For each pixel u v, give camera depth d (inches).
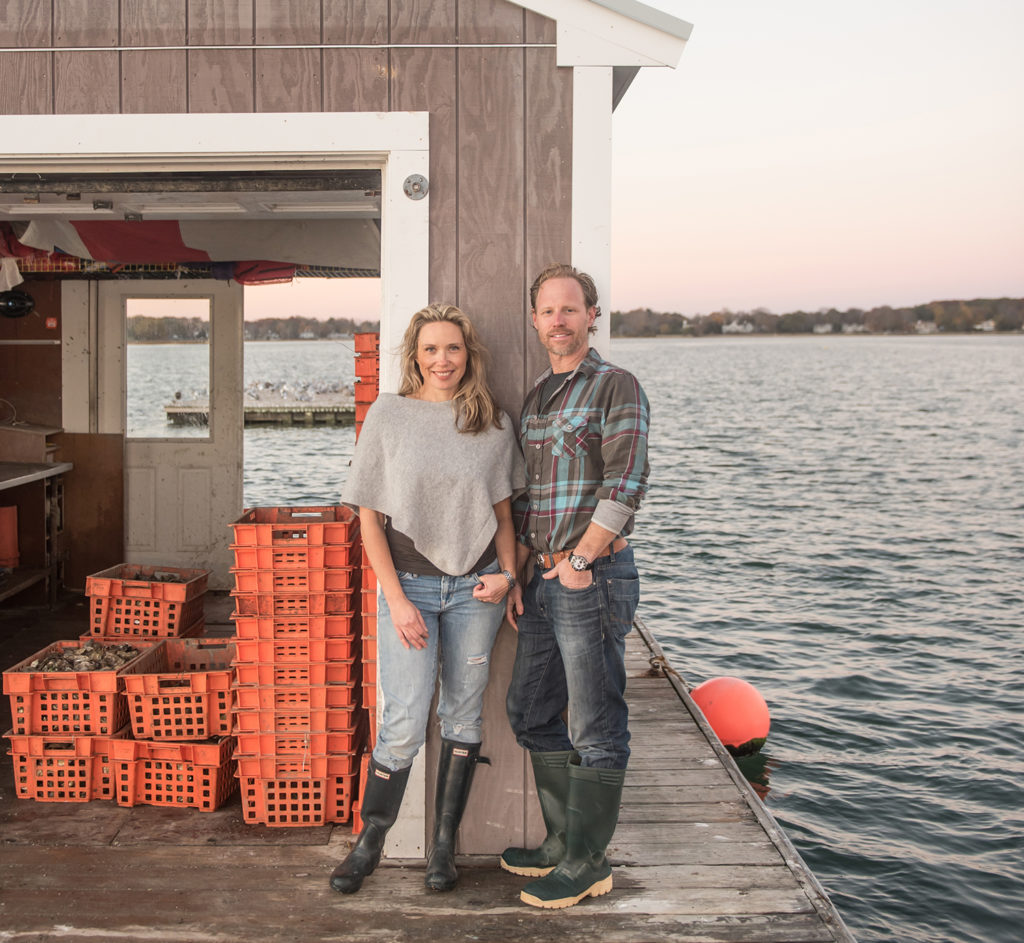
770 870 118.6
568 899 108.3
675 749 163.0
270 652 128.6
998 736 268.2
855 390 2313.0
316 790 129.3
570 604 103.0
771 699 300.7
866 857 197.0
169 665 157.2
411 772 119.3
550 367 117.0
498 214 116.3
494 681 119.3
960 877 189.3
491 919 106.8
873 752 255.6
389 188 116.0
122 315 258.4
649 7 113.6
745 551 565.3
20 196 174.1
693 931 105.0
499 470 106.6
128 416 260.5
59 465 247.8
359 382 132.2
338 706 129.2
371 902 109.8
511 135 115.8
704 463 1043.9
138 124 115.3
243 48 115.1
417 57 115.3
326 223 202.7
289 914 107.1
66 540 260.1
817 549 573.3
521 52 115.5
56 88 115.6
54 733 136.2
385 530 110.5
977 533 637.3
